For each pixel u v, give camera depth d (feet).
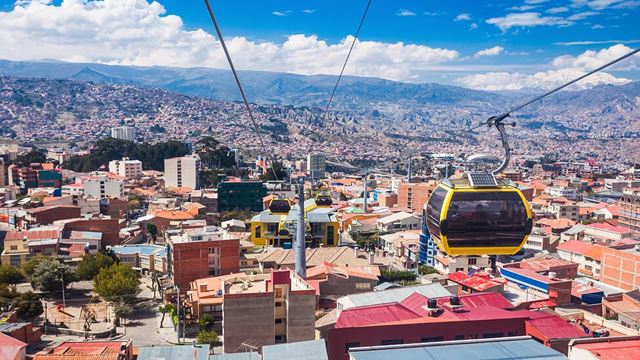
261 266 395.75
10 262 409.69
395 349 170.60
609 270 412.98
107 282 345.51
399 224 560.61
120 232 519.60
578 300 301.22
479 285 292.40
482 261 405.18
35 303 326.24
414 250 457.27
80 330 310.04
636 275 391.86
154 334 311.06
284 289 242.78
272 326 240.94
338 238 501.15
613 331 245.65
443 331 208.03
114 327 316.19
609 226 548.72
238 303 236.84
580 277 382.42
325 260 408.26
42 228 443.73
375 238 515.50
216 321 316.40
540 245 492.95
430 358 164.35
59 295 371.35
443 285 298.15
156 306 358.84
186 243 358.43
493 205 183.01
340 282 329.31
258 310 238.68
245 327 238.07
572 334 202.80
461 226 182.39
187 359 190.39
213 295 323.78
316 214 511.81
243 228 547.49
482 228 183.11
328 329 218.59
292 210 525.75
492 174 189.88
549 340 198.39
